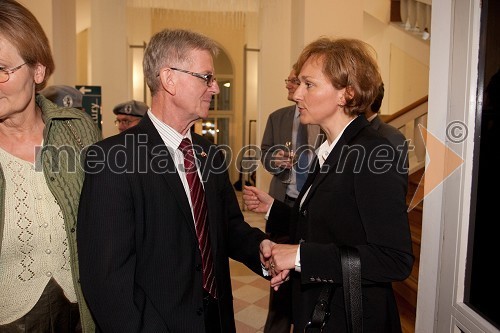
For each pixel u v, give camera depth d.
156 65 1.10
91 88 4.29
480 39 0.98
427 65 6.07
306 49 1.17
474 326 0.97
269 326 2.02
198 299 1.09
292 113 2.55
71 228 1.09
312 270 1.00
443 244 1.12
